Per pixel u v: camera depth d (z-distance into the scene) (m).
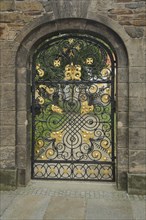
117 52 5.99
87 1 5.89
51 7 5.95
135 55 5.84
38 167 7.04
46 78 6.46
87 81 6.38
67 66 6.40
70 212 5.04
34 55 6.45
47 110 6.50
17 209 5.15
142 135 5.88
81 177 6.53
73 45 6.37
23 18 6.00
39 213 5.00
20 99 6.20
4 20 6.02
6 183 6.08
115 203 5.42
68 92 6.44
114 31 5.88
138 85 5.85
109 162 6.39
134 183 5.86
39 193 5.88
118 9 5.87
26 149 6.23
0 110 6.09
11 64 6.04
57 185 6.28
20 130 6.22
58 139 6.50
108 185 6.29
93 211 5.08
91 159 6.45
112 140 6.37
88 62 6.36
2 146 6.11
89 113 6.42
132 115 5.88
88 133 6.43
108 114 6.36
